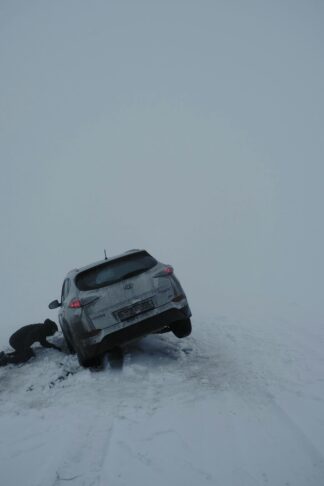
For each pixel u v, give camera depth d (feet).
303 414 11.36
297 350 17.99
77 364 18.42
